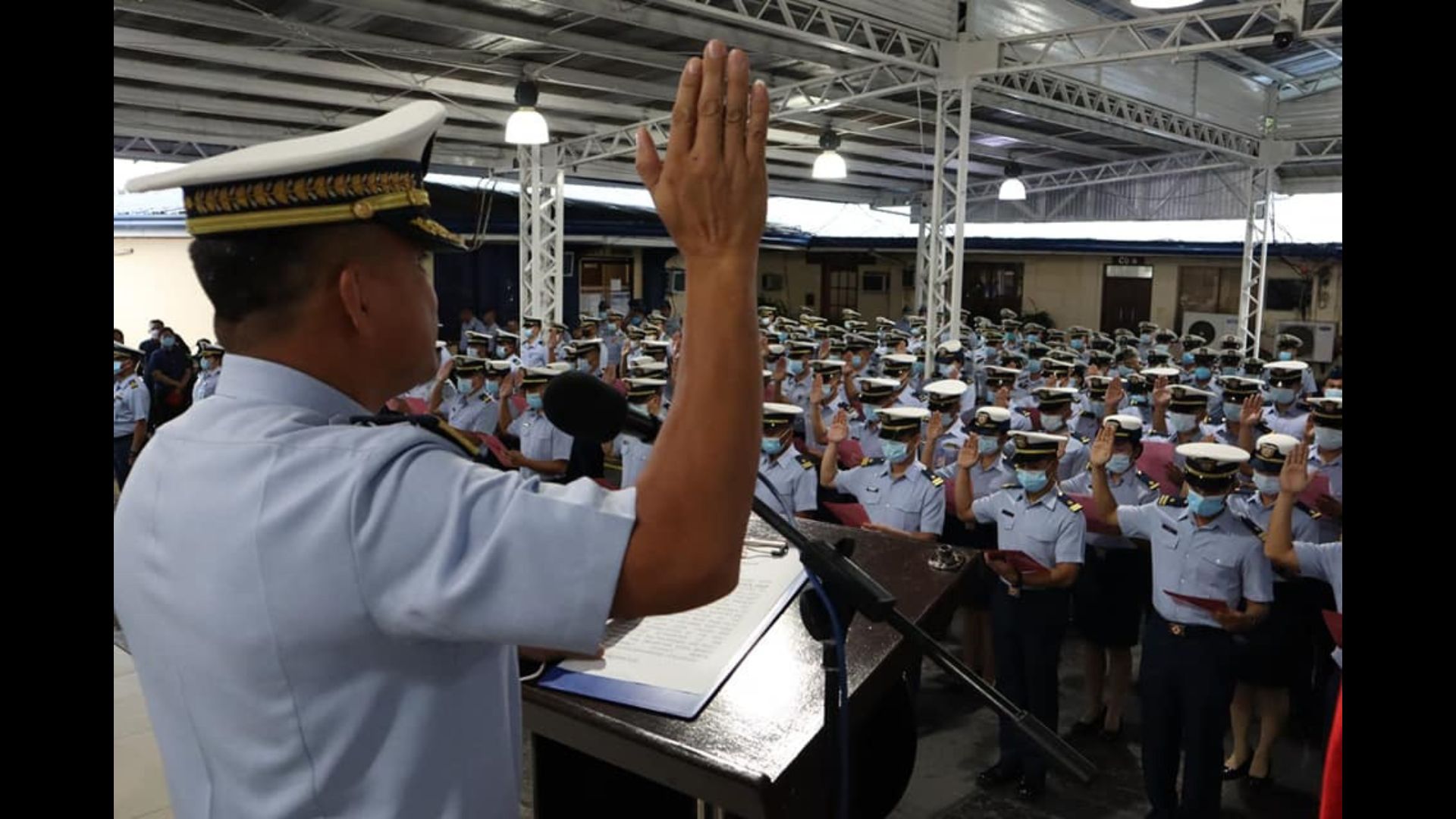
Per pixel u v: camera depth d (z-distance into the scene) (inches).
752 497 34.5
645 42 382.3
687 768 40.8
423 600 32.2
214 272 36.9
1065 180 775.7
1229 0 452.4
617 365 503.8
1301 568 163.9
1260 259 674.2
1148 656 169.9
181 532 35.0
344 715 33.8
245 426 36.2
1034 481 190.1
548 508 33.1
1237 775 189.0
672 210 34.3
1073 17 457.4
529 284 585.9
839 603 45.1
